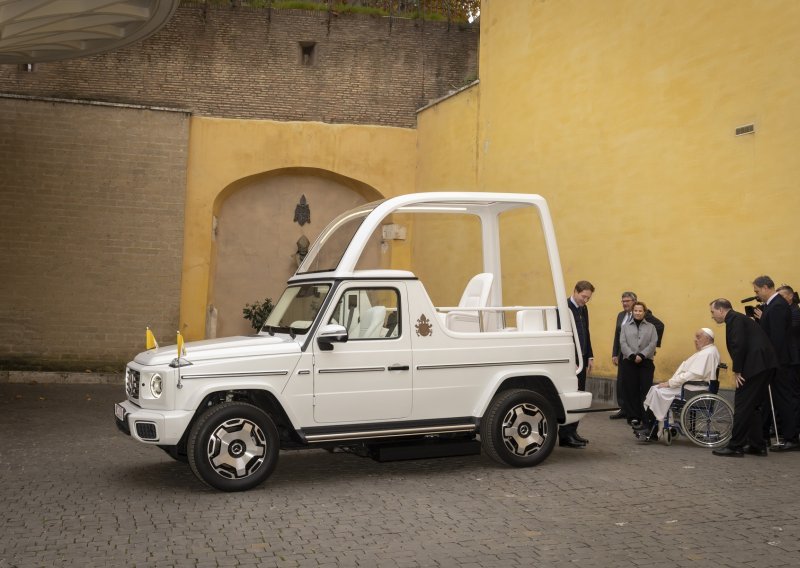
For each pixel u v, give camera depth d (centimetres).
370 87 2034
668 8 1278
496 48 1714
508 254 1580
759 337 869
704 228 1198
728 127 1165
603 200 1398
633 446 954
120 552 533
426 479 766
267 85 1989
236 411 706
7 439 991
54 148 1789
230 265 1989
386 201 813
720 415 942
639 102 1328
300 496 694
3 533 575
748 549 541
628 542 558
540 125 1562
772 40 1102
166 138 1864
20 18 1082
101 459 866
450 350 792
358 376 752
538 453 820
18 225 1767
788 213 1069
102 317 1805
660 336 1110
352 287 768
